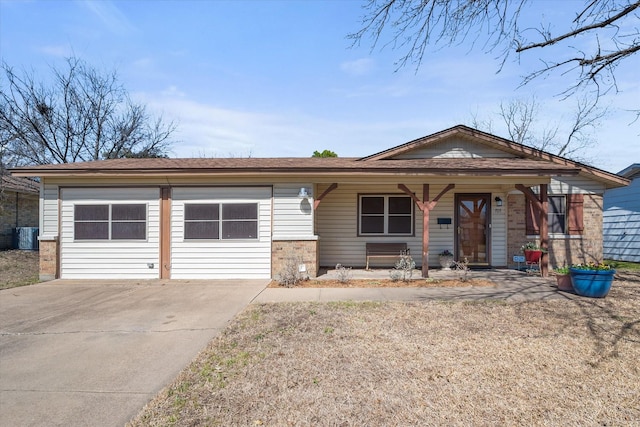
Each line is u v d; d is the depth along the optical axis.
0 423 2.96
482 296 7.54
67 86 23.91
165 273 10.12
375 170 9.51
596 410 3.11
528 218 12.00
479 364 4.06
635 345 4.61
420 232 12.18
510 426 2.88
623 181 11.52
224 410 3.14
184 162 11.75
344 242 12.23
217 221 10.13
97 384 3.69
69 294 8.20
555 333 5.10
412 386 3.55
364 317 5.99
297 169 9.57
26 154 22.11
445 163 10.48
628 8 4.93
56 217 10.20
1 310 6.79
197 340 5.01
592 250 12.27
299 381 3.68
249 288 8.73
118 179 10.18
